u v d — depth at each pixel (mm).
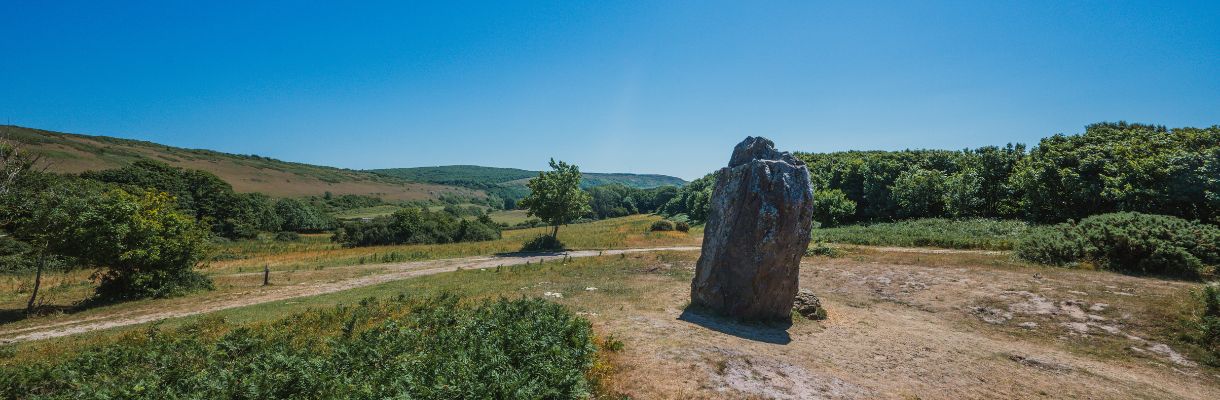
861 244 35344
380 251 40875
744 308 13711
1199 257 18672
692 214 90125
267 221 69625
